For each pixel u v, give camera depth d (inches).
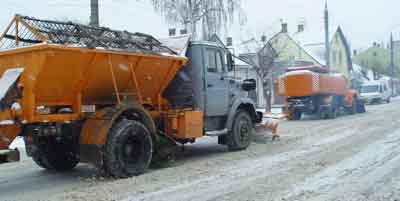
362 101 1109.7
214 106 446.6
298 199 261.1
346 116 1007.0
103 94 370.0
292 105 951.0
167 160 398.6
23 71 317.4
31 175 383.2
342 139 533.6
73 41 328.8
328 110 948.6
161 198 277.0
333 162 374.6
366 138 529.7
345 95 1035.9
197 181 321.7
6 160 311.3
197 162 406.9
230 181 317.1
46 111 333.7
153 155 383.2
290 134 617.3
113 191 299.9
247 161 399.9
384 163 362.0
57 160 397.4
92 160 335.0
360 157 394.9
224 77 462.3
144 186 311.4
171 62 400.8
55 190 317.7
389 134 560.1
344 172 332.2
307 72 929.5
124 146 341.7
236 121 470.3
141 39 395.2
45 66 311.7
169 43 437.1
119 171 337.1
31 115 316.8
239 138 470.9
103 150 333.4
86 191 304.7
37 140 375.2
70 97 346.9
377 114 1018.7
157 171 366.0
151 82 400.5
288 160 395.2
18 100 317.1
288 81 950.4
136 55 366.3
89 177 358.9
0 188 332.8
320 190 280.5
